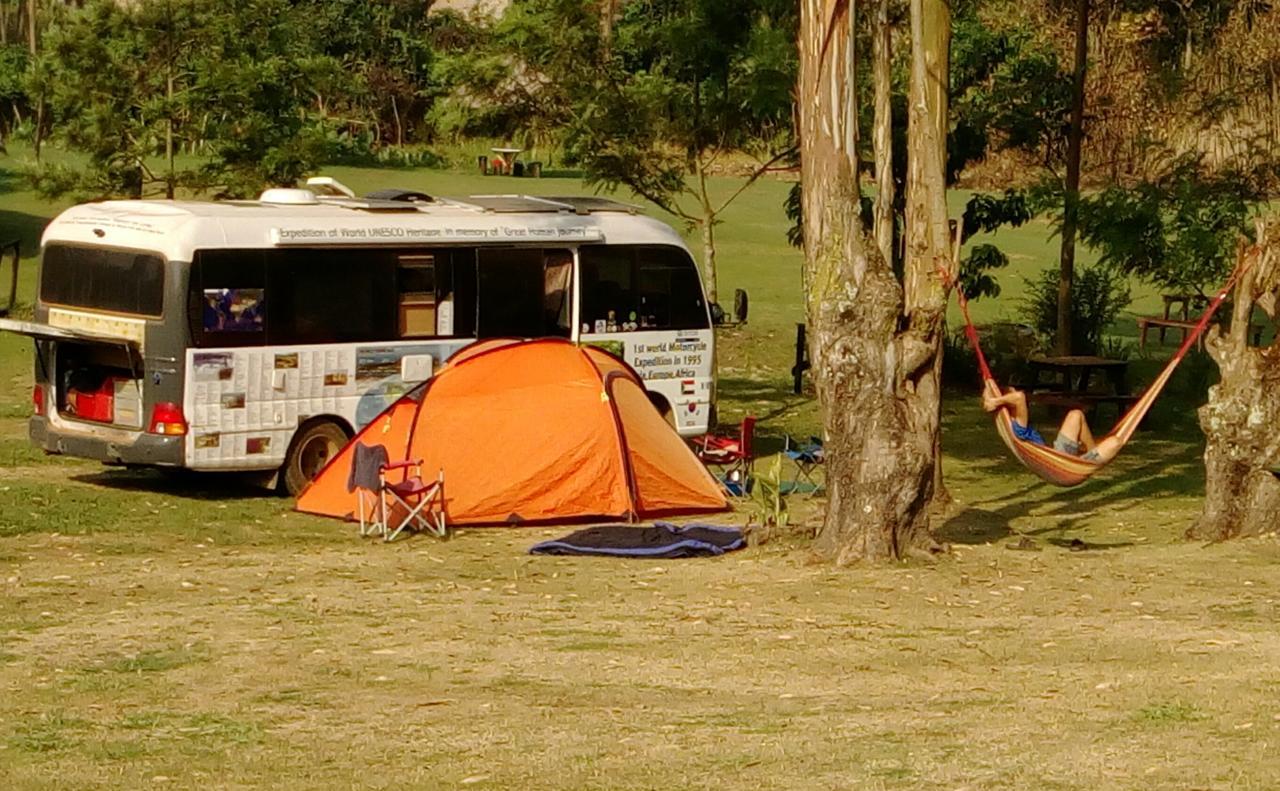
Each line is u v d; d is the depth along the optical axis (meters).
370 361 20.94
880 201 17.56
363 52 73.94
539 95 29.94
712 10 28.75
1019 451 16.17
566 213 22.88
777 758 8.92
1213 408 17.64
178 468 19.78
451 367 19.83
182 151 36.81
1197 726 9.33
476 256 21.81
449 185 59.88
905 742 9.19
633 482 20.00
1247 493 17.73
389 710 10.60
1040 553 16.98
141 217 19.91
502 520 19.48
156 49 30.33
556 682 11.39
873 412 16.17
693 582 15.46
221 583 15.36
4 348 31.47
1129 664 11.48
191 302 19.55
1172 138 31.97
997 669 11.45
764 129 30.42
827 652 12.22
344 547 17.62
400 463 18.59
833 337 16.09
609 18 31.80
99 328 20.11
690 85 29.91
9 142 60.97
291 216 20.36
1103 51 35.25
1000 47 29.34
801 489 22.27
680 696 10.87
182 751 9.62
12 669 11.92
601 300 23.05
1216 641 12.25
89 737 10.02
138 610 14.09
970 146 28.70
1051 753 8.74
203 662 12.15
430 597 14.76
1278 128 31.91
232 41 30.47
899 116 26.81
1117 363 28.34
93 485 20.78
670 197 32.53
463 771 8.93
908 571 15.79
